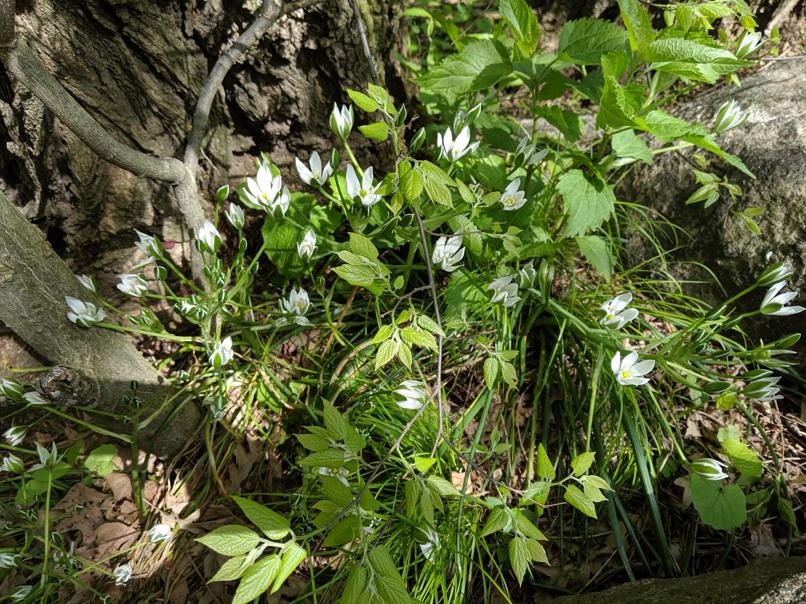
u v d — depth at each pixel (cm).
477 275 57
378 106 39
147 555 49
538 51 63
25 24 45
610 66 43
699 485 47
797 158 56
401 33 65
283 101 56
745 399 56
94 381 44
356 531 30
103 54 48
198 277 53
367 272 35
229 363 56
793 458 53
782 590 33
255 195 46
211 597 47
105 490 52
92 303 44
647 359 48
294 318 52
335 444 32
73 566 45
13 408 51
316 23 52
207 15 49
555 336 58
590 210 50
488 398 52
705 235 61
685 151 65
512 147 59
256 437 54
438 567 45
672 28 44
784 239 55
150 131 53
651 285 64
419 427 52
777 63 71
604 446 53
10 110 49
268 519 28
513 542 33
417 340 35
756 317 58
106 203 54
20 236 38
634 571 48
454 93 54
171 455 54
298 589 47
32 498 45
